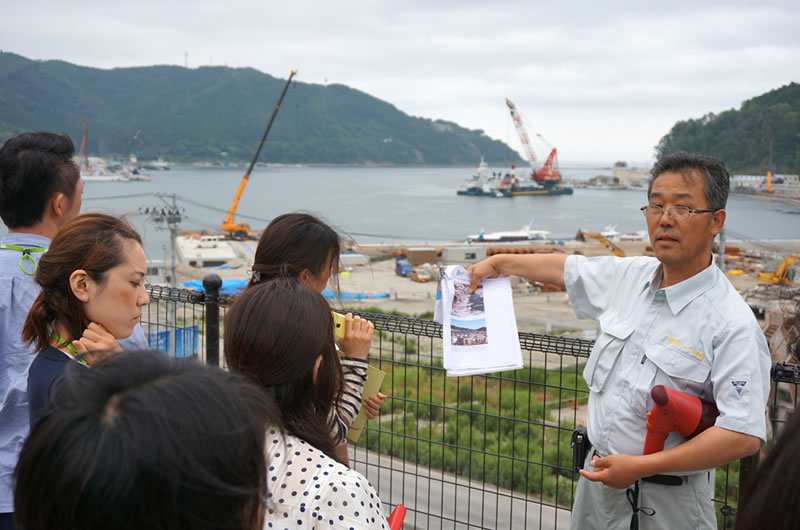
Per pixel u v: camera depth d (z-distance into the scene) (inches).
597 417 96.6
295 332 65.1
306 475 58.7
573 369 458.9
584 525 101.4
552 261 108.9
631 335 94.9
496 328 108.7
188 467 32.5
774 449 41.1
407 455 260.1
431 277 2236.7
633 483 91.9
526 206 7652.6
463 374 105.0
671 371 89.3
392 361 148.9
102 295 82.8
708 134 7652.6
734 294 90.4
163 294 159.3
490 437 329.4
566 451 310.3
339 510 56.5
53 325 84.5
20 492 33.9
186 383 35.5
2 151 101.1
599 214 6692.9
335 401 73.7
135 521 32.3
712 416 86.5
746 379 83.4
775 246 2674.7
